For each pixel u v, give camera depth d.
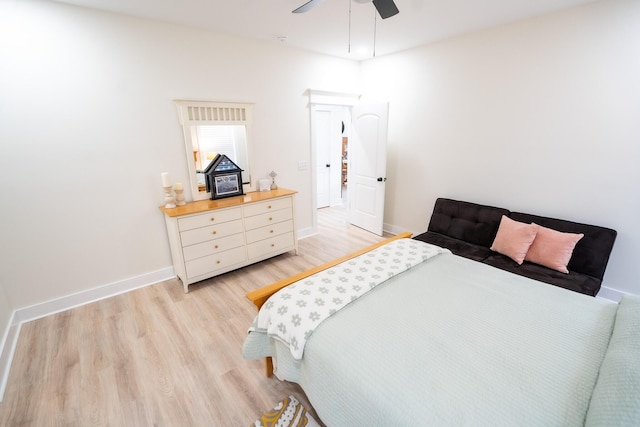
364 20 2.62
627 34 2.13
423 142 3.63
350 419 1.13
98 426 1.52
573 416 0.93
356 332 1.33
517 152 2.85
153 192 2.80
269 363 1.79
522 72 2.69
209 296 2.71
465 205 3.15
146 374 1.83
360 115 4.12
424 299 1.60
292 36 3.06
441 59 3.26
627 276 2.40
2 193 2.16
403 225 4.12
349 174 4.55
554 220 2.55
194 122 2.89
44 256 2.38
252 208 3.09
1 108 2.07
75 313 2.45
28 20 2.07
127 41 2.46
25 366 1.89
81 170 2.43
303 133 3.86
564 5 2.31
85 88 2.34
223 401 1.66
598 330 1.33
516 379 1.07
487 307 1.52
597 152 2.39
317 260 3.48
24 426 1.52
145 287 2.88
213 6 2.29
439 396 1.01
